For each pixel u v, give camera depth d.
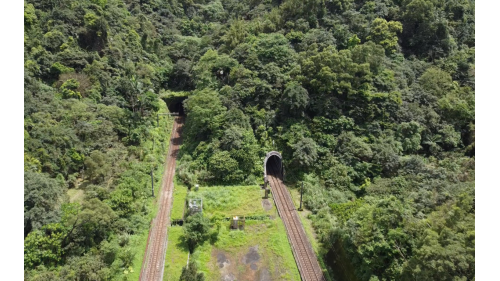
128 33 83.62
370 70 59.78
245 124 56.25
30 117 48.81
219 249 40.28
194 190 49.78
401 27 69.00
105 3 80.88
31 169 41.31
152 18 102.81
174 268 37.09
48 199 38.53
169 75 90.31
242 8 101.94
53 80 59.72
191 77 86.12
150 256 38.62
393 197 34.59
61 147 47.94
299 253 39.22
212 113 58.03
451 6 73.88
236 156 52.47
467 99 58.00
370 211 35.25
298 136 53.88
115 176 48.88
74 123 52.72
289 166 53.47
